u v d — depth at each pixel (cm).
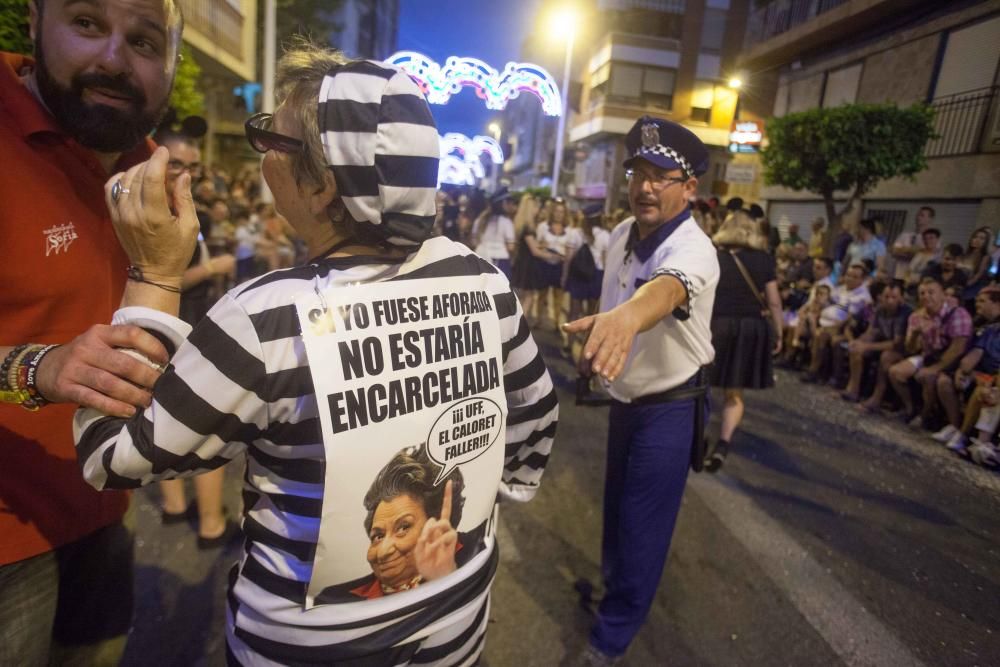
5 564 112
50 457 117
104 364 82
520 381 110
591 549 283
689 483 360
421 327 90
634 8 2200
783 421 495
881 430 486
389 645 89
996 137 955
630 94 2230
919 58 1115
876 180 1006
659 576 208
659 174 194
